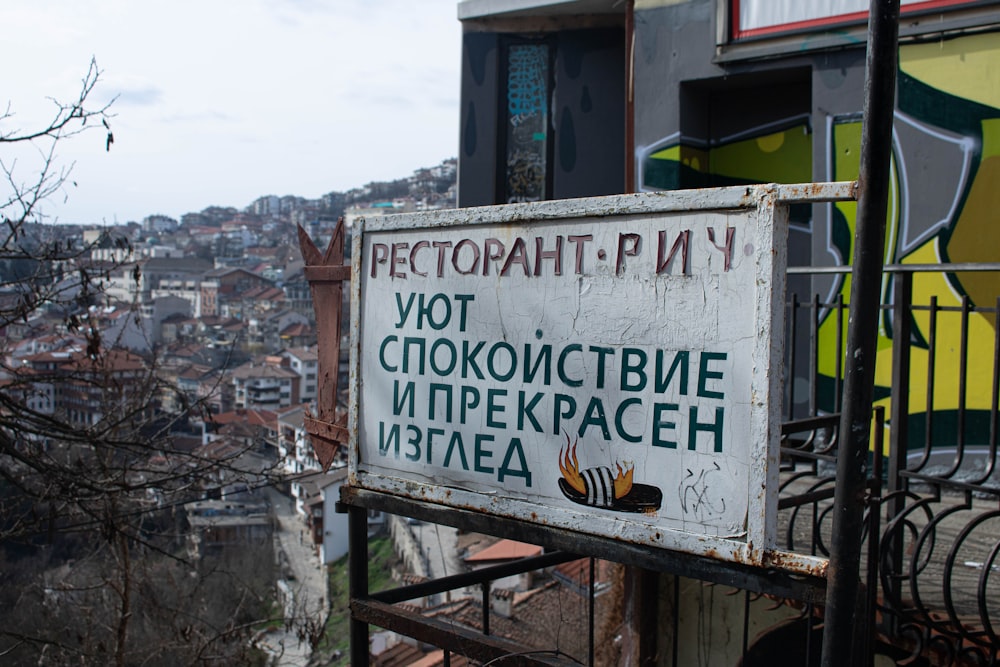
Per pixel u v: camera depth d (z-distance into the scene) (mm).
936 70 5266
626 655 5211
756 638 4363
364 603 2678
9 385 7121
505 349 2330
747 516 1900
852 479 1737
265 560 28656
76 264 7297
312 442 2895
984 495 4887
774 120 6391
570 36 7938
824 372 5734
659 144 6496
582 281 2180
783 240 1879
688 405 1994
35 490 7199
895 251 5449
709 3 6145
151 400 8734
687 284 2000
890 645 3348
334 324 2816
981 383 5059
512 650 2348
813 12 5637
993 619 3176
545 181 8055
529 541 2268
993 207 5098
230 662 10234
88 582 11492
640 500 2068
